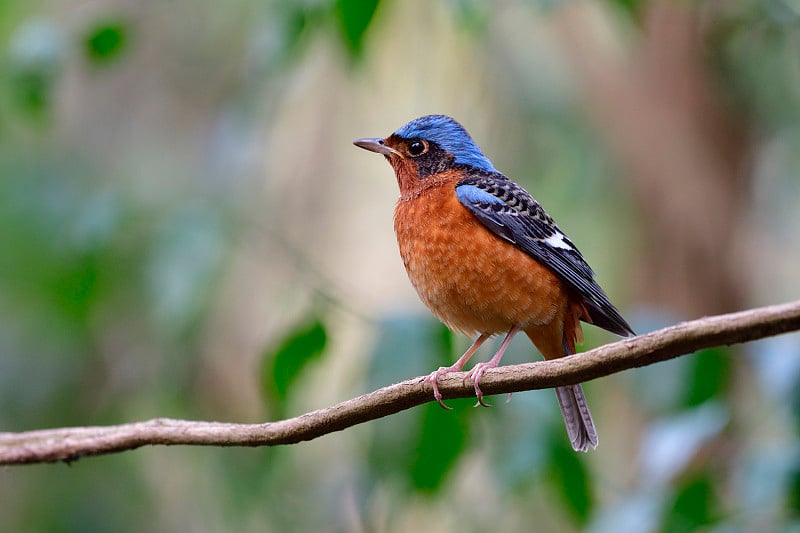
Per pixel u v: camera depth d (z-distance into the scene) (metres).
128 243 12.55
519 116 14.87
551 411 9.64
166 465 13.37
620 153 14.87
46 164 14.02
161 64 14.94
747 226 15.02
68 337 13.50
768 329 5.69
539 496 12.44
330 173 15.12
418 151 9.75
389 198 15.21
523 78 14.77
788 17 13.19
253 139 12.85
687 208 14.66
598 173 15.05
